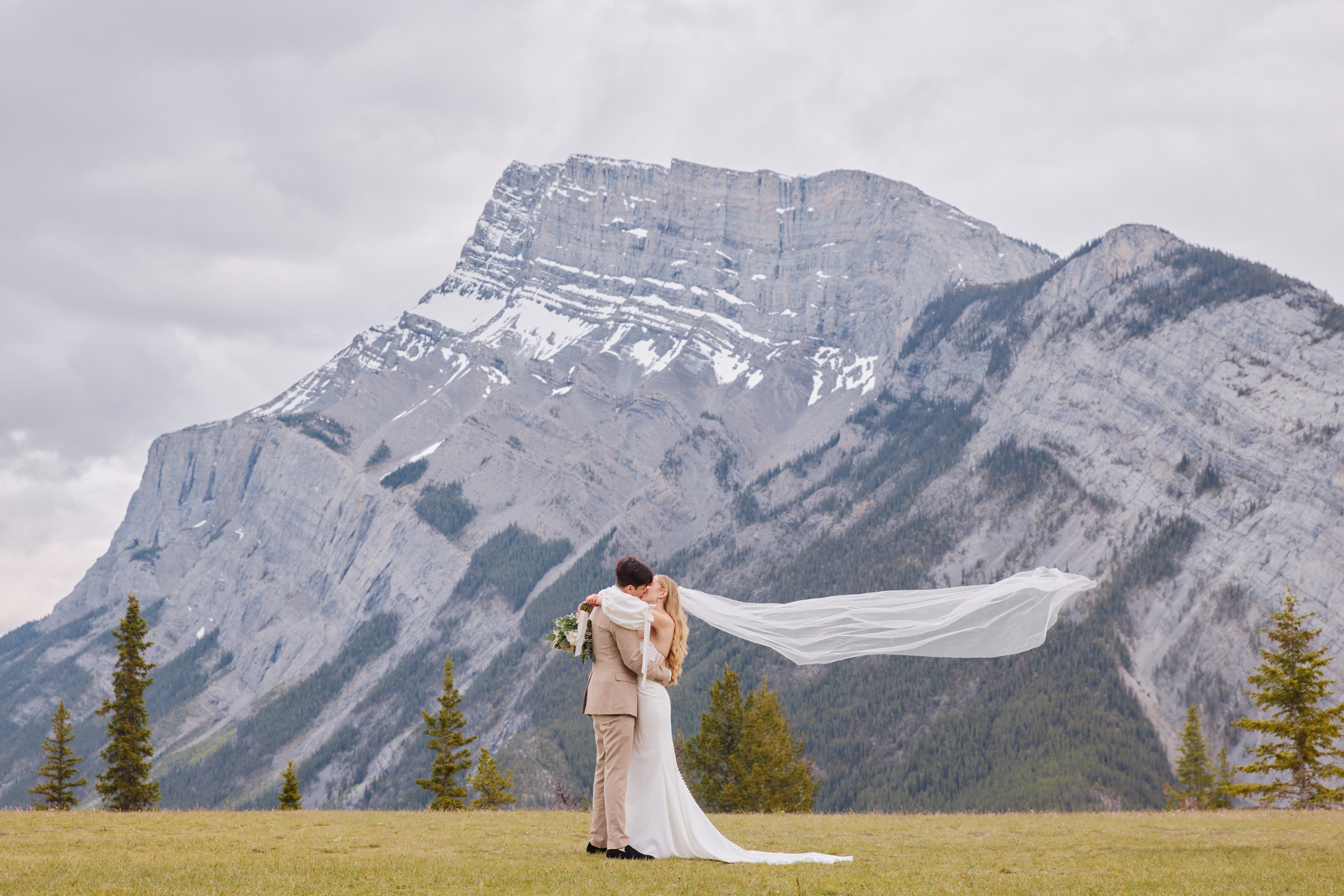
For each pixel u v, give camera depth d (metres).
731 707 53.25
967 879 9.95
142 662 53.62
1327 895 9.14
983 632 13.25
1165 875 10.48
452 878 9.45
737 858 11.66
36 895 8.25
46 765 55.09
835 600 13.79
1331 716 43.94
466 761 54.34
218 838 14.30
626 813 11.62
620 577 11.91
